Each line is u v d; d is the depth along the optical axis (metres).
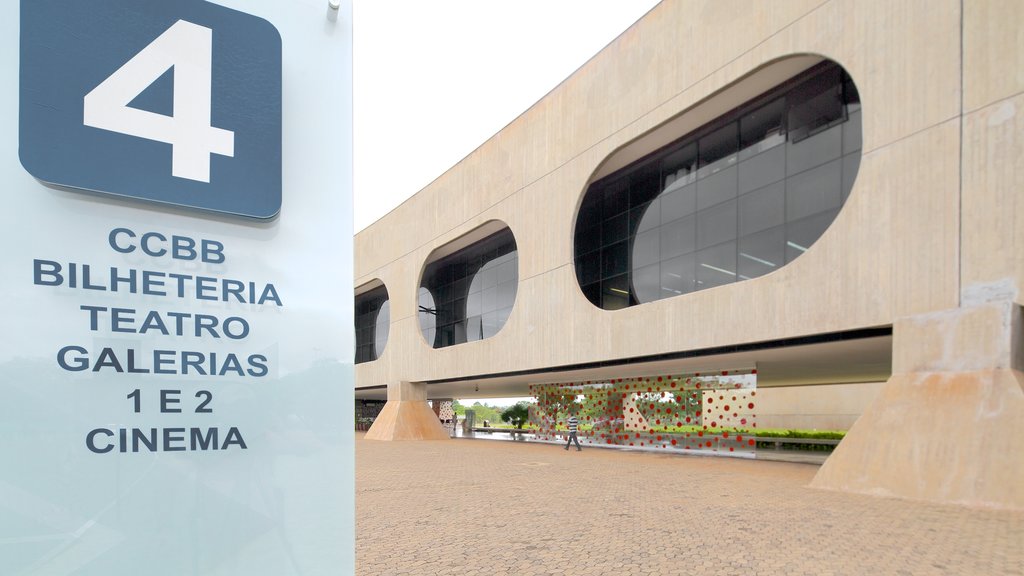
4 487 1.32
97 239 1.49
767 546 6.27
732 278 15.62
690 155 17.23
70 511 1.39
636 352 16.95
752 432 16.66
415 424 28.22
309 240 1.84
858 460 9.87
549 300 20.56
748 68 14.20
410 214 30.39
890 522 7.30
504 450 20.28
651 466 14.58
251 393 1.68
